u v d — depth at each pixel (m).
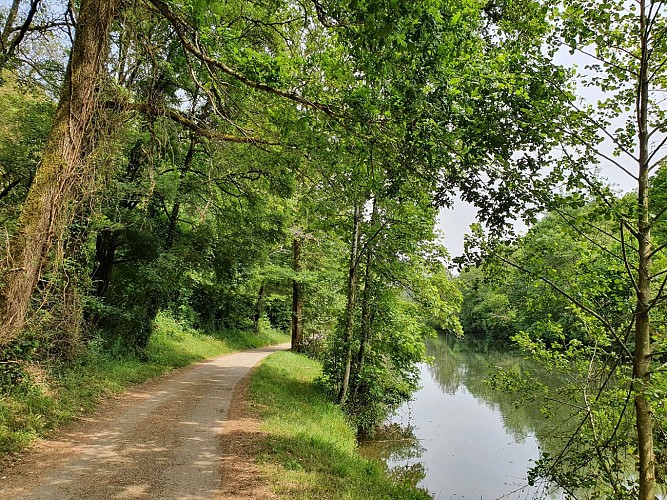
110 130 8.05
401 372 15.10
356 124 6.70
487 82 5.53
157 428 8.28
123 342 14.76
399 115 6.04
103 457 6.57
